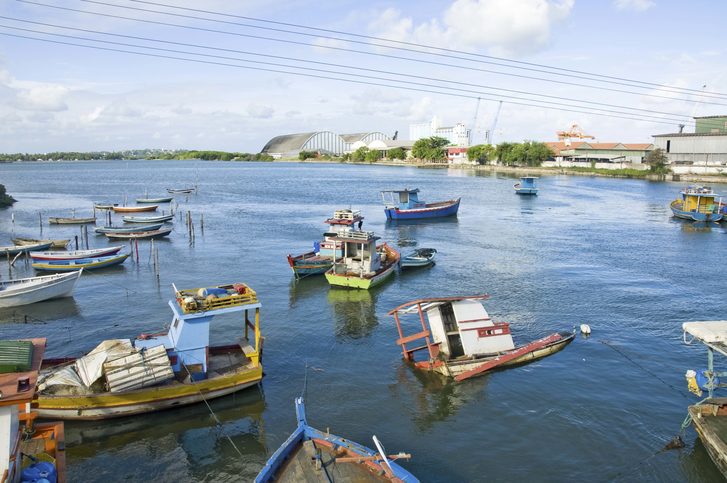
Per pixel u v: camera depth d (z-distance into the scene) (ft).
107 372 85.20
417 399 95.45
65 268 190.08
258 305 99.14
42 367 94.38
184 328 94.02
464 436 83.97
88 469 76.38
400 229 285.64
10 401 55.47
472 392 97.71
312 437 71.87
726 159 551.59
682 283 170.60
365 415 90.17
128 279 178.60
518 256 213.25
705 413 78.84
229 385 93.66
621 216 329.93
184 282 174.50
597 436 83.76
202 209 364.79
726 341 81.25
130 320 138.00
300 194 466.29
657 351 115.55
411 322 135.03
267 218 320.09
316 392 98.02
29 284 149.89
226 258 209.97
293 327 131.85
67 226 291.99
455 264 198.90
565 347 117.39
